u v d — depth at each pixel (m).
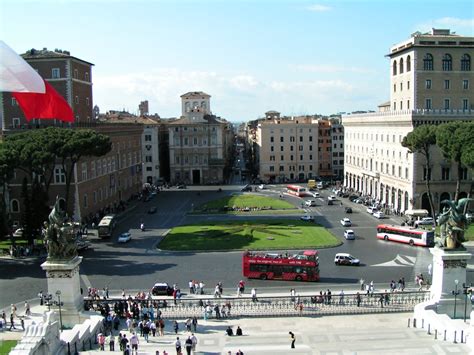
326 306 65.31
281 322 61.06
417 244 99.38
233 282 77.69
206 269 84.62
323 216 131.75
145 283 77.19
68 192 107.75
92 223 122.44
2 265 86.88
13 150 93.50
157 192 183.50
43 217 98.00
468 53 139.00
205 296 70.12
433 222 115.94
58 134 102.44
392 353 51.06
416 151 122.19
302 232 110.12
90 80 148.25
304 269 77.56
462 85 140.00
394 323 60.41
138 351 52.44
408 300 66.94
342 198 165.12
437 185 126.62
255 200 156.88
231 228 114.31
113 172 150.25
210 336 56.88
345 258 85.88
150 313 60.53
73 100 132.88
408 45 142.62
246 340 55.53
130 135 171.25
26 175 115.31
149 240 106.50
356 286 74.44
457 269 61.97
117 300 64.50
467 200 62.56
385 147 147.38
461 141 101.81
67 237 61.38
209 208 144.38
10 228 93.69
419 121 127.25
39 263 87.81
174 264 87.81
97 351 52.03
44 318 49.38
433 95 139.62
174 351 52.34
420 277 73.50
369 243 102.06
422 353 50.97
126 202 161.12
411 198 127.25
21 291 73.06
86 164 126.00
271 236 106.56
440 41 138.38
